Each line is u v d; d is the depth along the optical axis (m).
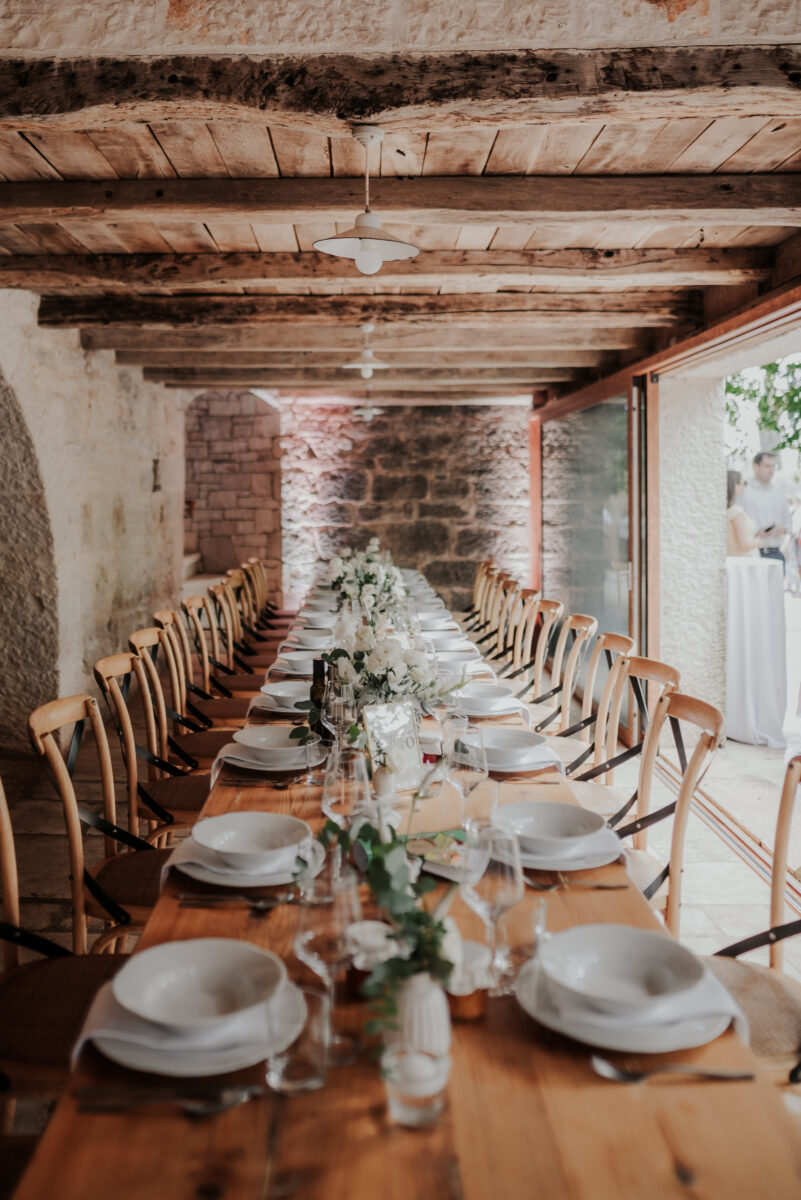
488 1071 1.12
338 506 9.20
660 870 2.41
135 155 2.83
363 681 2.23
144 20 2.18
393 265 3.92
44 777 4.66
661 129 2.63
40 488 4.84
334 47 2.19
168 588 8.04
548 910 1.54
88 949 2.81
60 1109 1.04
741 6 2.15
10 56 2.20
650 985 1.28
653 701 5.20
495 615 6.77
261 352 6.33
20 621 5.02
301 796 2.14
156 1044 1.12
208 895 1.59
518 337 5.59
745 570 5.27
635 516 5.28
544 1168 0.96
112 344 5.48
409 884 1.18
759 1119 1.04
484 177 3.00
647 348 5.48
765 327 3.86
